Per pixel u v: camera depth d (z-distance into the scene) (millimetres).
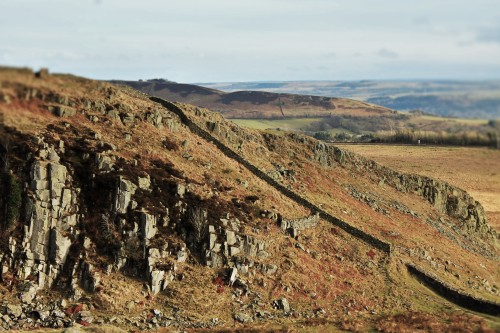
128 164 67250
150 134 77250
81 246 60375
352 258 74875
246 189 78188
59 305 56031
